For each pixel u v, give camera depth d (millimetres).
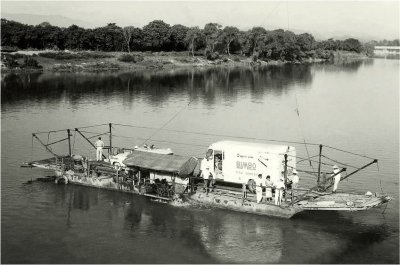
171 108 99938
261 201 39656
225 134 73062
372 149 63031
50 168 47688
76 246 34062
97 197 43688
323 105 105562
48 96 113188
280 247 34219
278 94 125688
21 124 78562
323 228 37219
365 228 37375
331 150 62469
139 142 66500
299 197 40000
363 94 126250
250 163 40688
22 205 41469
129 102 107125
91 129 75562
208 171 42312
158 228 37250
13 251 33125
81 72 177000
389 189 46344
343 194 41000
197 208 41031
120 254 32969
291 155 40719
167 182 42938
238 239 35406
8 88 125125
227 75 182000
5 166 52906
